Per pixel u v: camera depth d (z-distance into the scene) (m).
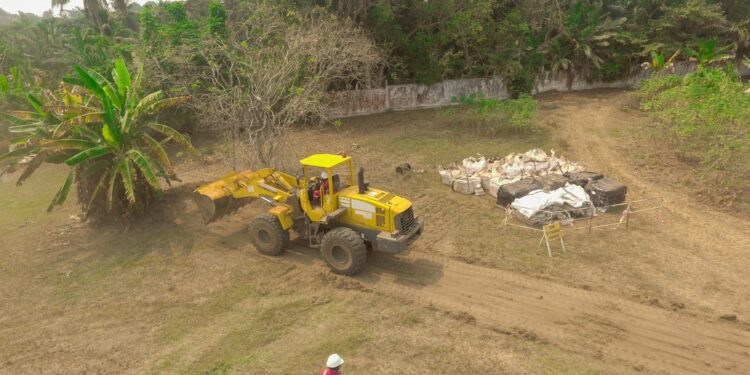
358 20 25.05
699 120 15.46
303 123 23.89
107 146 11.35
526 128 20.94
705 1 38.03
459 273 9.60
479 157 17.53
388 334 7.67
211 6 21.83
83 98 12.85
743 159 13.56
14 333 7.95
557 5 34.25
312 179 10.52
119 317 8.33
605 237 11.02
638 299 8.52
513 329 7.78
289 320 8.09
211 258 10.45
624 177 15.03
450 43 29.89
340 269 9.45
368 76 26.08
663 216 12.12
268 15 19.84
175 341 7.61
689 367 6.86
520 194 12.59
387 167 16.92
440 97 28.70
